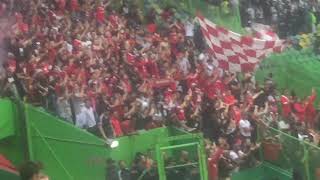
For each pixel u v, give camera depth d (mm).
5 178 18797
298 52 31250
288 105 27469
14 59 23047
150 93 25172
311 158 22656
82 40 26484
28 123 19500
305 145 22750
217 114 25031
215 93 27031
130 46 27859
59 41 24938
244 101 27250
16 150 19625
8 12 25609
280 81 29531
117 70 25641
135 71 26500
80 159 19266
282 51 30656
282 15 35594
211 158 22141
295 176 22938
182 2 32500
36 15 26375
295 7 36125
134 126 22672
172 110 24469
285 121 26984
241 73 28609
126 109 23031
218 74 28312
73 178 19375
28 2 26672
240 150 23891
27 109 19531
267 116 26672
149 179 20125
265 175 23812
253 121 25031
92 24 28266
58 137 19453
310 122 28000
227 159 22875
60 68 23641
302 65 30109
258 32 33531
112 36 28219
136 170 20234
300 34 36125
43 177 8039
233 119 25000
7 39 23781
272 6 35250
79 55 24703
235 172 22938
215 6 32906
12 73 21375
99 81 23562
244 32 33469
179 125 24000
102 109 22641
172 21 31641
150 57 28094
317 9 37188
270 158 23828
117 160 20562
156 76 27312
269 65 29375
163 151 20688
